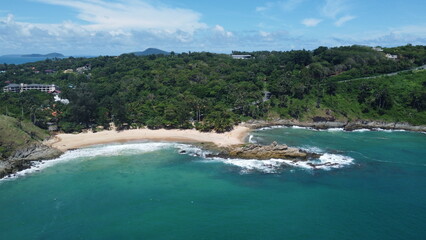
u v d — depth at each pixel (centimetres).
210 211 6612
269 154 9775
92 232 5872
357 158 9794
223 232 5888
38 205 6806
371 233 5872
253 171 8750
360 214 6519
